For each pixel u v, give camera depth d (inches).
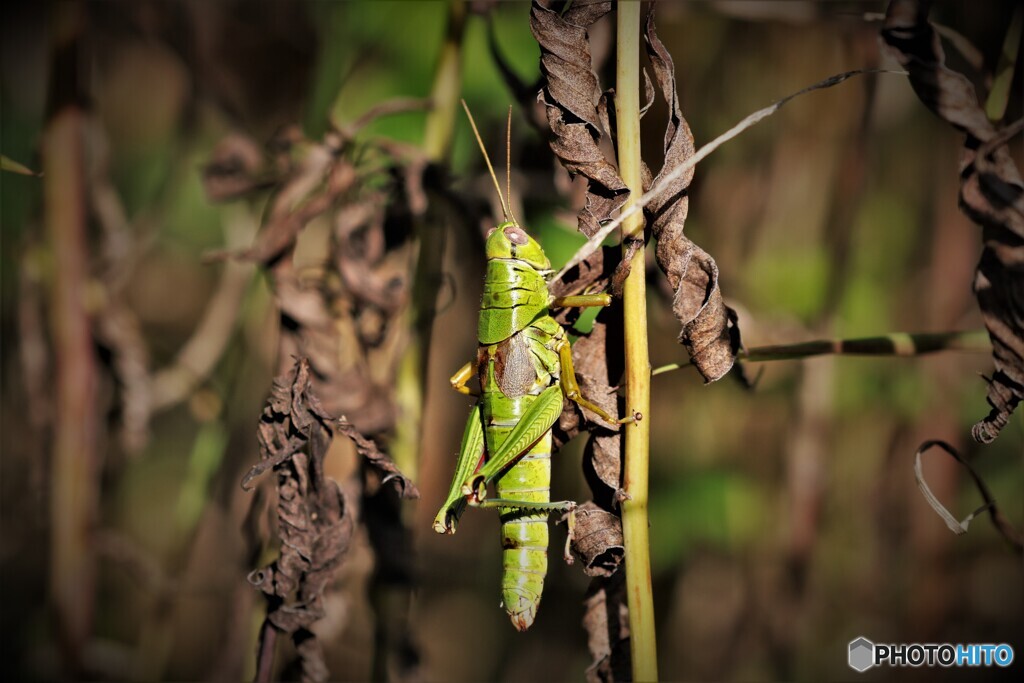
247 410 11.8
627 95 9.6
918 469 9.9
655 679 9.5
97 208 11.6
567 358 9.9
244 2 12.3
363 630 12.2
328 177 10.9
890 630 12.1
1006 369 9.7
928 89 9.7
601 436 9.8
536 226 11.2
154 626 11.7
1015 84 10.6
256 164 11.4
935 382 12.2
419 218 11.0
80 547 11.3
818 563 12.3
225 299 11.9
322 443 10.1
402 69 12.2
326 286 11.0
